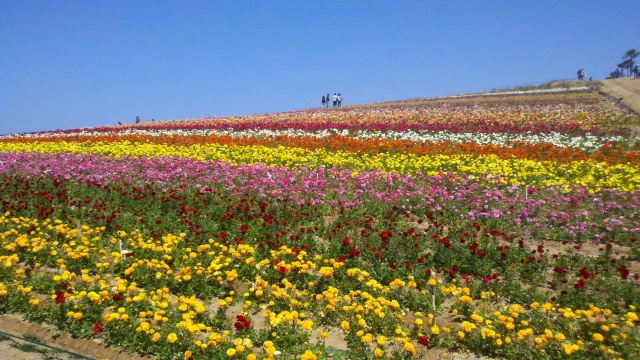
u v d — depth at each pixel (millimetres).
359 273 8797
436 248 10102
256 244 10625
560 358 6383
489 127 26875
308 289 8633
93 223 12055
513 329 6980
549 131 24859
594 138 22109
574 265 9414
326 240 11125
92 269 9570
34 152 22453
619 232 10969
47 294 8531
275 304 7883
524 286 8781
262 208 12406
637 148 19844
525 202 12602
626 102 32250
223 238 10469
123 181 15672
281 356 6496
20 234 10984
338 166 18141
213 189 14617
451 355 6684
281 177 15750
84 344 7000
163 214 12805
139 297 7484
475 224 10625
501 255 9516
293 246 10180
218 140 24000
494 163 17312
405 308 7934
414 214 12734
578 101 35281
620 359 6102
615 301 7969
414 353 6293
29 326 7469
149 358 6633
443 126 27672
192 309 7562
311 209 12766
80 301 7766
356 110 43094
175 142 24438
